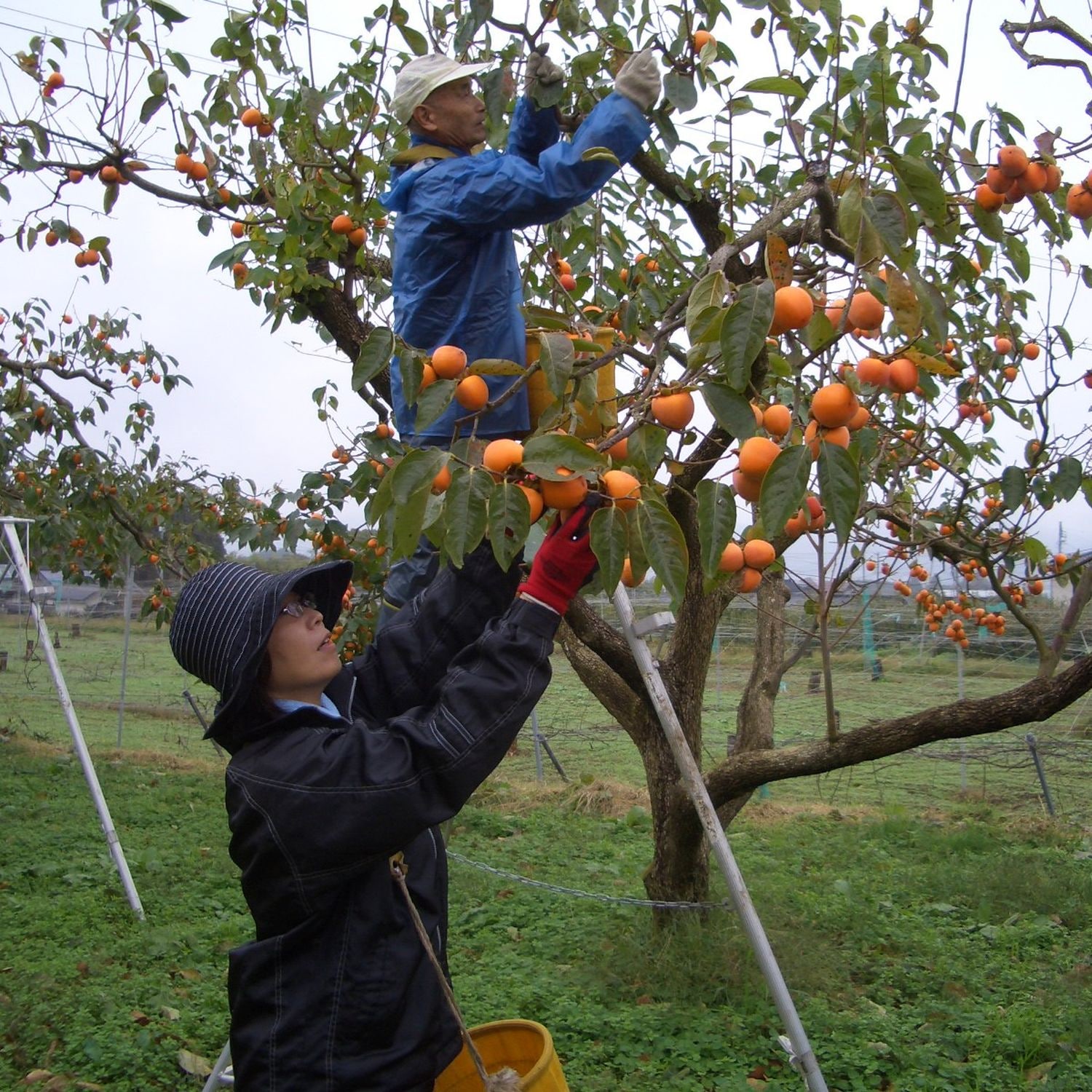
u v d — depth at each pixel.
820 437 1.56
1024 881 6.33
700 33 2.99
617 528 1.53
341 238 4.21
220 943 5.14
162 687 16.42
